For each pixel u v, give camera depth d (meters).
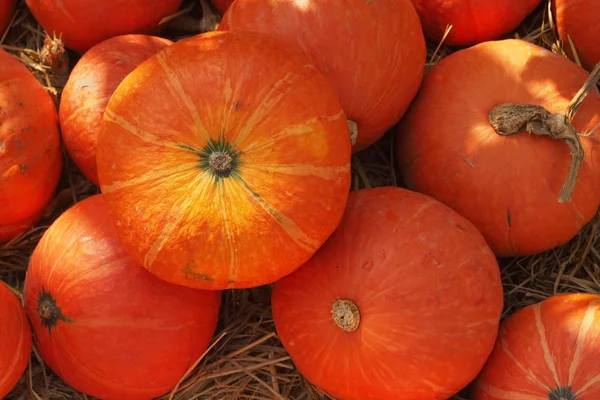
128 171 0.94
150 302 1.01
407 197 1.02
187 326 1.02
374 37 1.03
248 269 0.95
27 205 1.08
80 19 1.14
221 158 0.92
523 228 1.07
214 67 0.94
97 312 1.00
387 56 1.04
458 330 0.98
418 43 1.07
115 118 0.95
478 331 0.99
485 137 1.06
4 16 1.20
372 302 0.97
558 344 1.00
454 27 1.16
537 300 1.14
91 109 1.08
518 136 1.05
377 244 0.99
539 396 1.00
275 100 0.93
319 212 0.95
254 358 1.09
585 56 1.17
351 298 0.98
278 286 1.02
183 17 1.22
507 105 1.05
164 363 1.02
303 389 1.09
